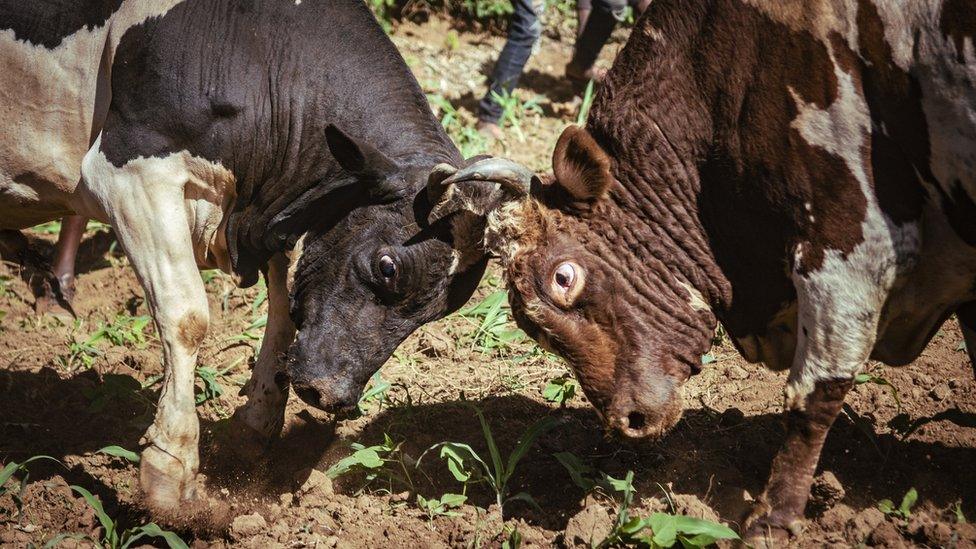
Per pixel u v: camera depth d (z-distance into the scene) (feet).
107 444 28.68
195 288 24.94
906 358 25.48
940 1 21.21
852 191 22.43
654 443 25.48
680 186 24.47
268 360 27.91
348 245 24.94
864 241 22.53
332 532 24.61
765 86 22.84
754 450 27.14
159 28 24.94
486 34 61.11
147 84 24.88
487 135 47.75
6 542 23.94
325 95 25.26
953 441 27.27
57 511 24.98
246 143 25.17
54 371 31.71
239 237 26.18
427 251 24.38
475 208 24.09
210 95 24.73
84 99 26.27
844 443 27.40
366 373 25.38
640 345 24.70
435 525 24.86
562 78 56.49
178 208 24.90
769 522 23.53
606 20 50.01
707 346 25.36
